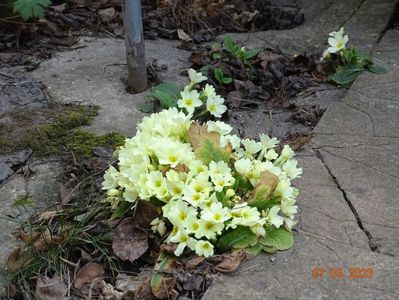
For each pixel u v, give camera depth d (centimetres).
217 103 50
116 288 38
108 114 57
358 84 61
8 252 41
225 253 39
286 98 61
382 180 47
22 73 64
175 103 55
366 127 54
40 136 53
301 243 40
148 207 40
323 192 45
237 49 66
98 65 66
